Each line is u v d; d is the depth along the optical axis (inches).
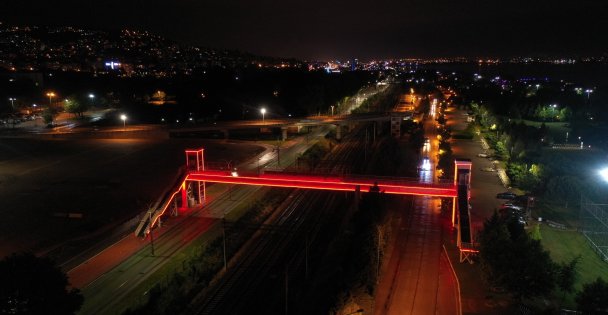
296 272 3412.9
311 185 4131.4
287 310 2800.2
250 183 4269.2
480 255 2972.4
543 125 7224.4
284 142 7534.5
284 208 4778.5
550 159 5580.7
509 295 2817.4
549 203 4392.2
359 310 2593.5
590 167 5354.3
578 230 3762.3
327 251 3722.9
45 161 6289.4
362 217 3572.8
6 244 3757.4
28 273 2245.3
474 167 5787.4
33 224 4163.4
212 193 4995.1
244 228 4183.1
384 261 3292.3
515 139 6363.2
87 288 3046.3
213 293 3122.5
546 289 2640.3
